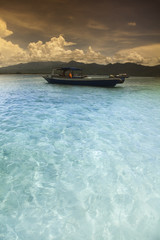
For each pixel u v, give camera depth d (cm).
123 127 632
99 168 367
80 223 227
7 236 206
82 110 906
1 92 1595
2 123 666
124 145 481
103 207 257
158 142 501
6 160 396
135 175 341
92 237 206
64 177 334
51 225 223
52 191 293
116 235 209
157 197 279
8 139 515
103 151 445
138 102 1158
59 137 536
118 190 296
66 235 209
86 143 494
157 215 241
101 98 1307
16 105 1015
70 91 1653
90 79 1745
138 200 272
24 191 291
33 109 916
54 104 1060
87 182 319
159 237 208
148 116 789
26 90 1759
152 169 362
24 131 583
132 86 2406
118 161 396
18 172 349
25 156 416
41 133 568
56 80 1934
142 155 424
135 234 211
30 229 217
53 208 253
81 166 374
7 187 301
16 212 244
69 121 702
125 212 247
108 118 751
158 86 2422
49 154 428
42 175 340
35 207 255
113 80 1678
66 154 429
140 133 573
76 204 262
